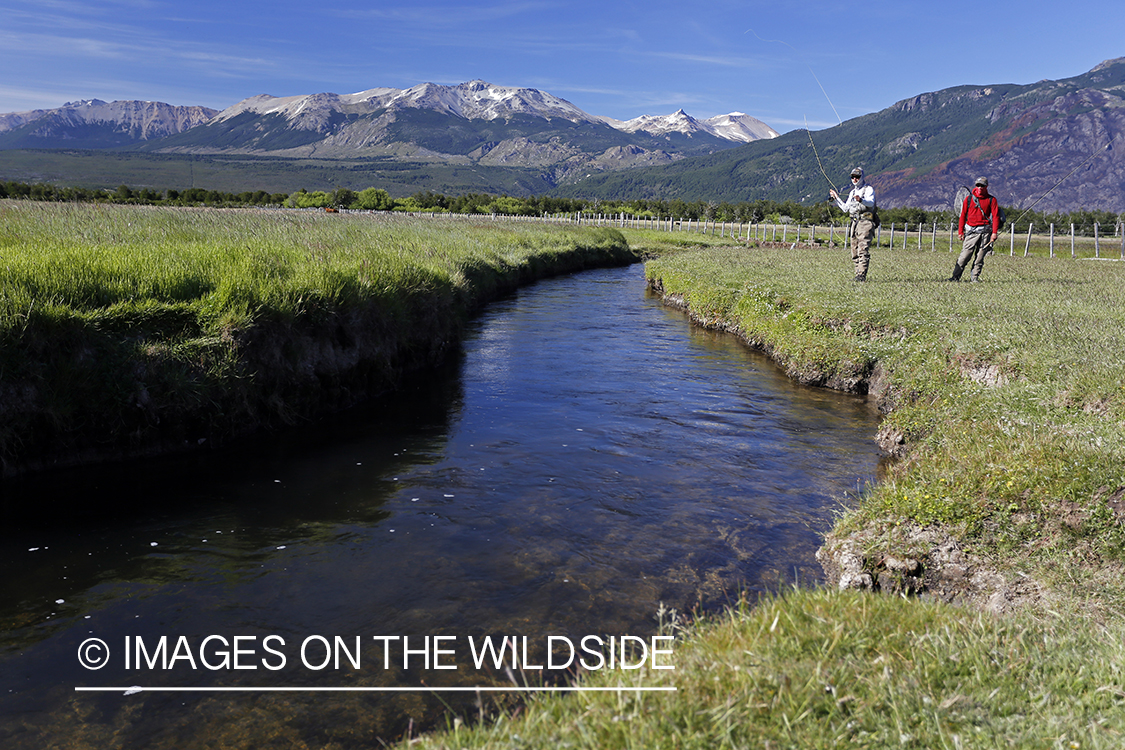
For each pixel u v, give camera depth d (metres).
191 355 8.59
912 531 5.48
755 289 18.14
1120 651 3.26
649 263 30.72
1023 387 7.98
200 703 4.07
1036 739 2.65
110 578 5.54
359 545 6.13
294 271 11.64
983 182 17.78
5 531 6.34
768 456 8.70
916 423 8.46
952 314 12.23
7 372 7.30
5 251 10.31
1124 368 7.75
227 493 7.34
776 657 3.27
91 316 8.02
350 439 9.30
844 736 2.65
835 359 12.23
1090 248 42.75
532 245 35.41
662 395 11.83
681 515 6.84
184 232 17.56
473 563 5.78
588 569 5.69
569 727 2.83
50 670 4.38
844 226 72.94
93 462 7.97
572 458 8.57
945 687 3.01
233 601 5.19
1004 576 4.86
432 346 14.12
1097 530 4.87
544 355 15.24
